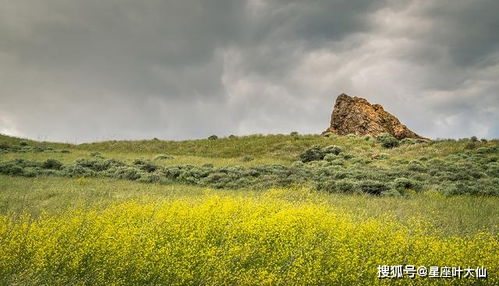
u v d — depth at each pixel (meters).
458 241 9.43
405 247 8.62
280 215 9.93
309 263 7.45
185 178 25.44
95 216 9.43
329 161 35.84
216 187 23.19
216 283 7.00
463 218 13.95
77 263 7.14
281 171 27.12
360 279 7.55
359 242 8.76
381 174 26.42
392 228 10.23
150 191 19.20
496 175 26.69
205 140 48.06
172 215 9.54
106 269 7.18
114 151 44.31
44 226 8.29
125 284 7.05
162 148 45.12
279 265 7.91
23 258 7.32
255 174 26.73
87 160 30.81
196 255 7.60
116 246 7.55
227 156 40.44
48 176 24.67
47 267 7.17
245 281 7.04
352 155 36.81
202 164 33.72
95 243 7.59
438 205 17.02
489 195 20.91
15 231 8.03
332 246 8.53
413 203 17.27
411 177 26.00
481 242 9.42
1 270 6.94
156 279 7.20
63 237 8.00
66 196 16.34
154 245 7.60
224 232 8.91
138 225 9.29
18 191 17.58
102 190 18.70
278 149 41.41
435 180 24.83
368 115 48.81
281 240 8.61
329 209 13.64
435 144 39.94
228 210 10.52
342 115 50.41
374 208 15.62
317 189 21.36
